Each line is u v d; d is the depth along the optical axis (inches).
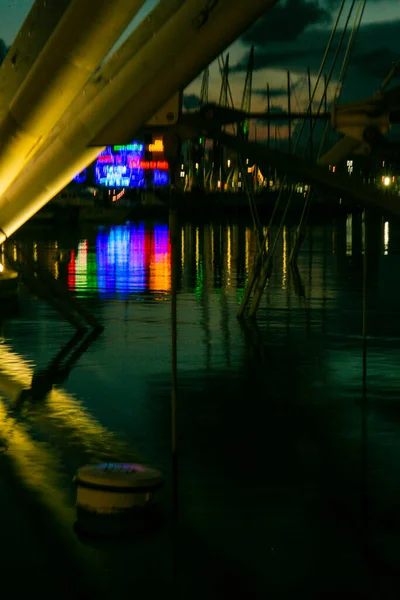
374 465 321.4
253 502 285.9
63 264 1277.1
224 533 261.3
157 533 261.6
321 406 410.0
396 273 1085.1
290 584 229.6
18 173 711.7
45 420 387.9
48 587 227.6
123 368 502.9
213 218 3442.4
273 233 2146.9
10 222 722.2
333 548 250.7
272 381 464.4
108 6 569.9
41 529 264.1
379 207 275.7
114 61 586.6
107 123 418.6
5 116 673.6
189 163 3597.4
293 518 272.2
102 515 270.8
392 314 720.3
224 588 227.9
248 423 380.2
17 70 688.4
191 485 301.0
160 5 561.0
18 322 689.6
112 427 375.6
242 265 1243.2
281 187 691.4
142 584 229.5
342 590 226.7
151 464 324.2
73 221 2878.9
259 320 689.6
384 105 259.6
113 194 3919.8
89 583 230.1
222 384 458.6
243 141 338.6
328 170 288.2
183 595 223.6
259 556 245.9
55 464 324.2
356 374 481.7
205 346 572.7
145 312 743.1
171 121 321.1
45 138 671.8
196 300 826.8
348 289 911.0
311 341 589.0
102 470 281.3
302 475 311.6
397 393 434.3
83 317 709.9
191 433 365.7
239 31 417.4
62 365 513.0
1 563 241.6
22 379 474.9
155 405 414.3
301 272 1102.4
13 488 298.5
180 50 421.1
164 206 3472.0
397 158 265.9
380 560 243.1
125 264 1272.1
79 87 623.8
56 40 601.3
